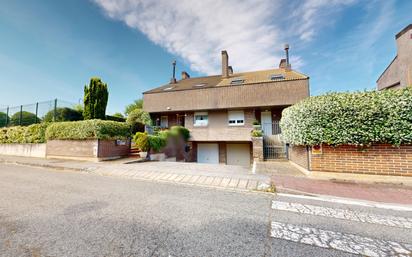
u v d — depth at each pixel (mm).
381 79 14211
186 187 5367
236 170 7488
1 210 3453
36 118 13258
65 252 2156
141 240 2455
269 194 4777
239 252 2215
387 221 3182
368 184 5406
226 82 16266
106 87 13719
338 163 5969
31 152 12172
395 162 5445
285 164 9062
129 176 6738
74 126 10430
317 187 5125
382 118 5383
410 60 10328
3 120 14438
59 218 3121
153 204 3885
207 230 2775
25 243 2344
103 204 3832
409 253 2256
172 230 2754
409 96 5160
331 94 6152
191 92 15773
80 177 6531
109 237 2520
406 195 4488
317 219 3242
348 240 2551
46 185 5359
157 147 11836
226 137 15219
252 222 3086
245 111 15102
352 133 5660
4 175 6812
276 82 13531
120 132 11078
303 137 6445
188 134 16078
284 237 2605
